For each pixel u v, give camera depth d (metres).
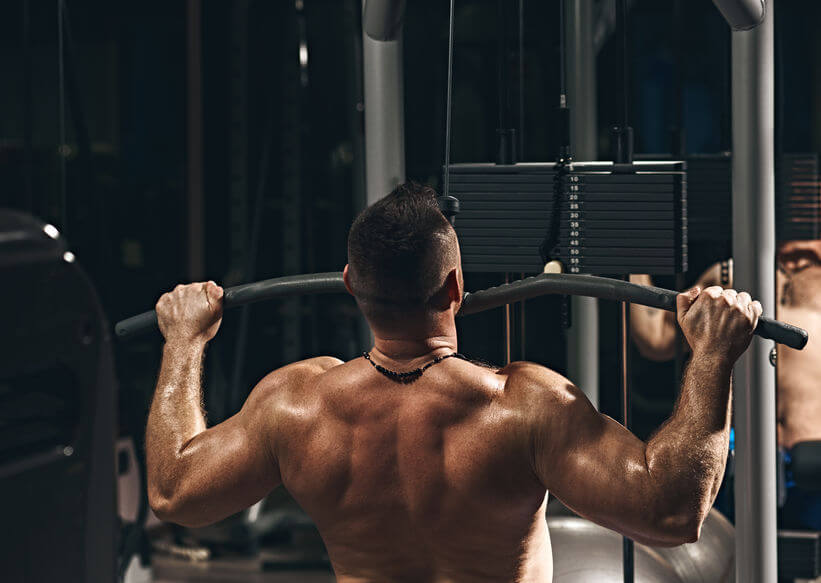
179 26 5.81
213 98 5.34
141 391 5.21
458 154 5.34
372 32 1.91
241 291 1.50
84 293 2.70
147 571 4.14
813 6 5.20
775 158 3.22
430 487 1.31
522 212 1.84
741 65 1.91
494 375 1.33
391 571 1.36
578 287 1.41
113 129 5.91
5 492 2.46
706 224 2.54
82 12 5.71
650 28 5.32
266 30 5.48
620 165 1.81
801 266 3.33
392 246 1.30
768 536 1.96
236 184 5.22
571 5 2.61
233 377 4.67
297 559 4.07
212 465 1.38
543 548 1.38
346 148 5.75
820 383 3.29
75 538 2.68
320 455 1.34
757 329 1.30
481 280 4.46
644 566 2.30
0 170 5.78
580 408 1.29
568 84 2.63
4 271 2.46
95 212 3.89
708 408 1.24
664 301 1.34
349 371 1.35
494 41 5.07
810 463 2.45
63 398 2.65
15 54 5.87
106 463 2.78
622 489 1.23
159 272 5.87
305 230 5.52
